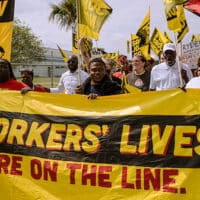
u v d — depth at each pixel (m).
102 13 5.73
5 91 5.12
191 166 4.37
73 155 4.75
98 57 5.51
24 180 4.88
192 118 4.45
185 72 7.09
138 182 4.48
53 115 4.92
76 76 8.37
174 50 6.98
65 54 12.42
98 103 4.79
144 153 4.52
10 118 5.07
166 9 5.14
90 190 4.63
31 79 7.51
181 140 4.45
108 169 4.61
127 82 7.54
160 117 4.54
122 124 4.66
